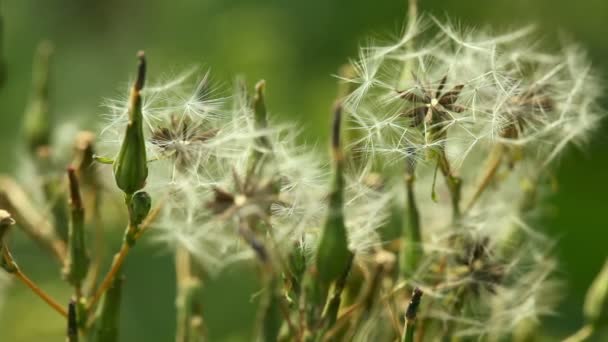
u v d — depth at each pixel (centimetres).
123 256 24
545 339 33
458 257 25
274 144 25
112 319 25
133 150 24
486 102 25
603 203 37
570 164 37
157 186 25
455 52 25
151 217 25
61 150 27
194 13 46
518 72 26
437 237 25
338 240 24
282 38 43
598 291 26
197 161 24
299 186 25
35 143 27
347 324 25
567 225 37
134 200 24
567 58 26
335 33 43
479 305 25
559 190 37
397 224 26
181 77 25
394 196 26
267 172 24
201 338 25
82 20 54
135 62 47
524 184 26
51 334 35
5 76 28
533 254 26
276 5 44
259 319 25
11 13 53
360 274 25
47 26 53
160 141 24
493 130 25
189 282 26
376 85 25
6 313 34
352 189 25
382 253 25
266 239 24
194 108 25
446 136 25
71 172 24
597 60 42
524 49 26
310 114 40
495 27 42
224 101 25
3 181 26
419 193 26
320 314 24
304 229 24
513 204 26
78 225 24
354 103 25
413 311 24
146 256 39
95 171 26
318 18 43
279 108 40
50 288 35
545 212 28
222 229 25
